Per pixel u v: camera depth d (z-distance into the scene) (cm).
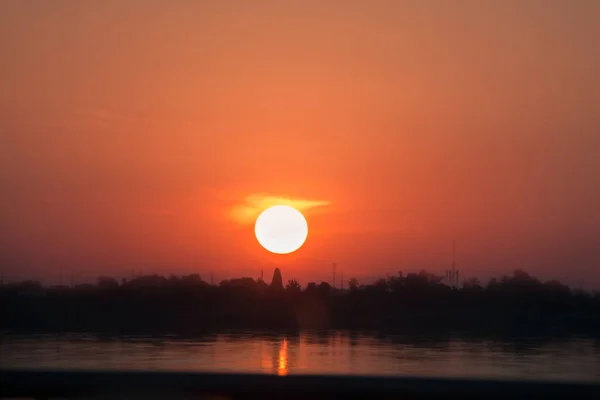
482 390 5300
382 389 5403
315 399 5456
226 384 5500
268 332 11281
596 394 5228
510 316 12094
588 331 11162
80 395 5466
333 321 12406
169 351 8256
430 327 11794
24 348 8450
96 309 12069
